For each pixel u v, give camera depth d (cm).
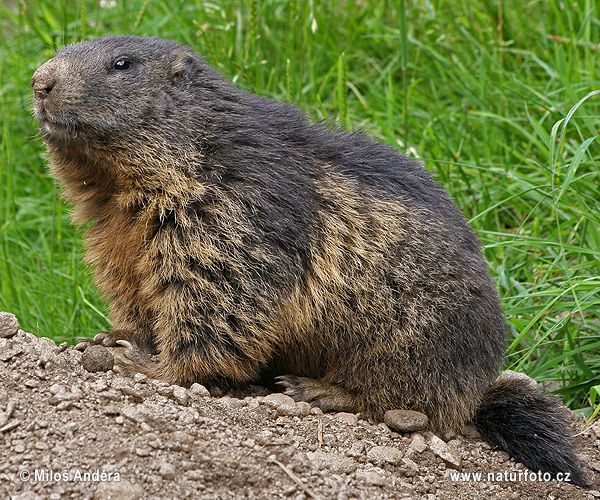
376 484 761
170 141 891
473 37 1566
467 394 916
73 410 760
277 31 1628
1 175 1462
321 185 919
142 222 889
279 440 780
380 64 1622
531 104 1395
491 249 1277
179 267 866
